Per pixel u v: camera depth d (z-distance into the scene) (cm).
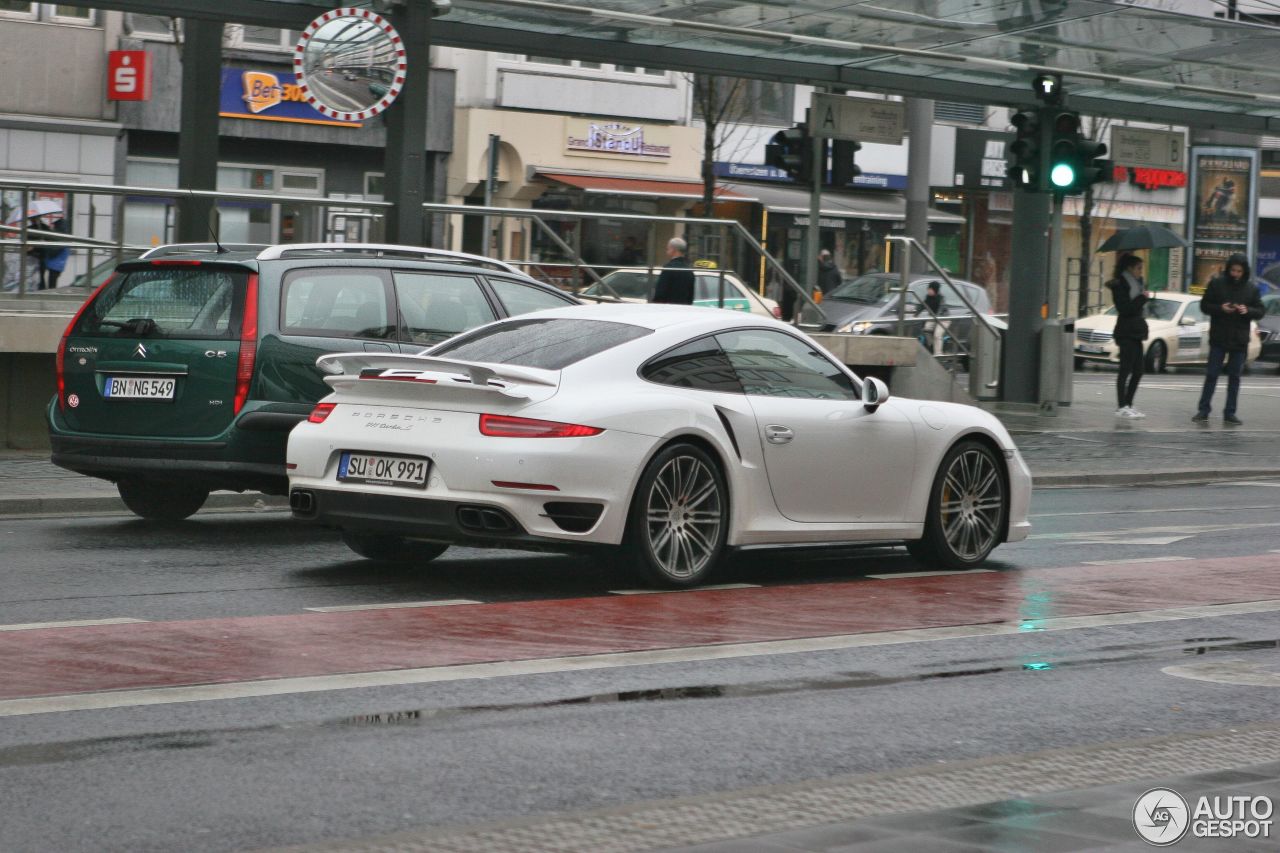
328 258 2470
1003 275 11075
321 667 1502
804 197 9631
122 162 7325
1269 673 1634
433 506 1906
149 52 7319
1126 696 1515
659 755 1247
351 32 3506
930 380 4862
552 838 992
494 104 8350
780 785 1127
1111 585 2198
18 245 3294
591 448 1895
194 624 1691
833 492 2144
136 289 2445
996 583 2189
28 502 2620
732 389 2066
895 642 1741
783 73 4538
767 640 1720
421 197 3622
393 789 1130
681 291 4169
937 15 4266
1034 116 4966
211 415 2356
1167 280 12275
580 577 2092
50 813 1058
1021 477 2369
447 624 1734
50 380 3338
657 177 8919
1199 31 4497
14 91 7019
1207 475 3988
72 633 1627
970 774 1170
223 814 1065
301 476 2012
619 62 4241
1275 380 8169
